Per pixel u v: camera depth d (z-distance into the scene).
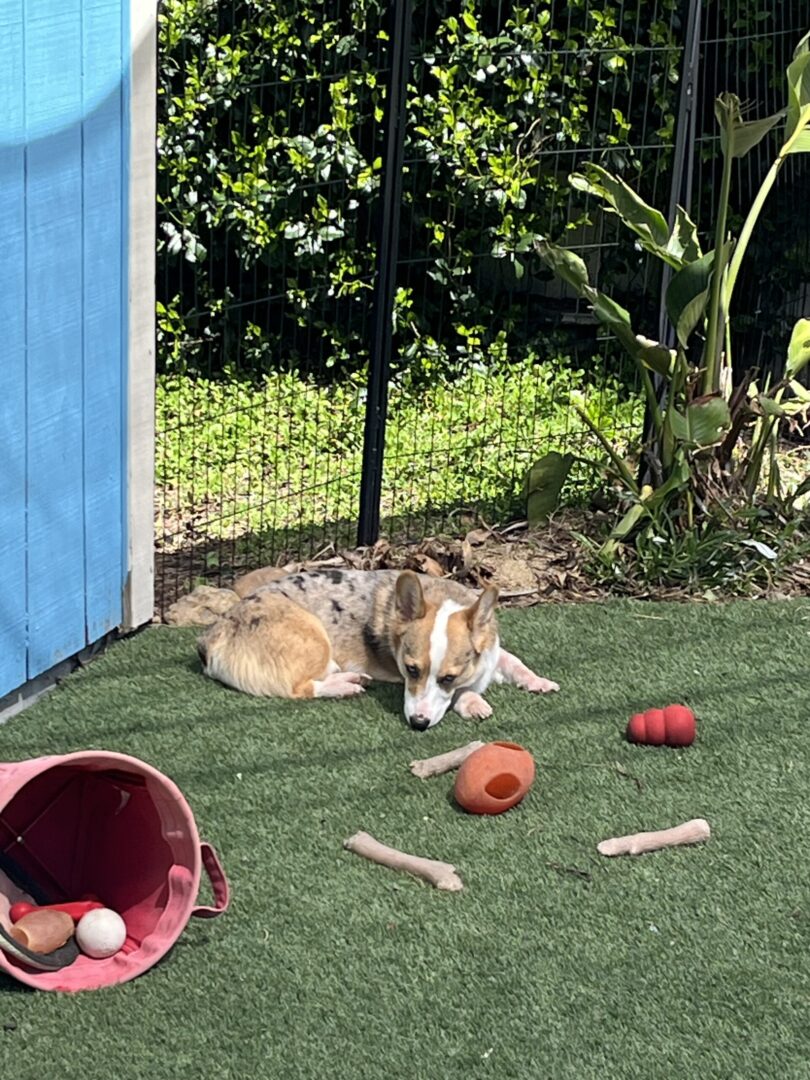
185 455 4.30
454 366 4.76
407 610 3.11
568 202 4.76
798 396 3.99
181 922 2.37
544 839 2.72
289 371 4.77
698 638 3.41
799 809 2.82
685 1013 2.36
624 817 2.78
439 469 4.27
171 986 2.37
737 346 4.78
